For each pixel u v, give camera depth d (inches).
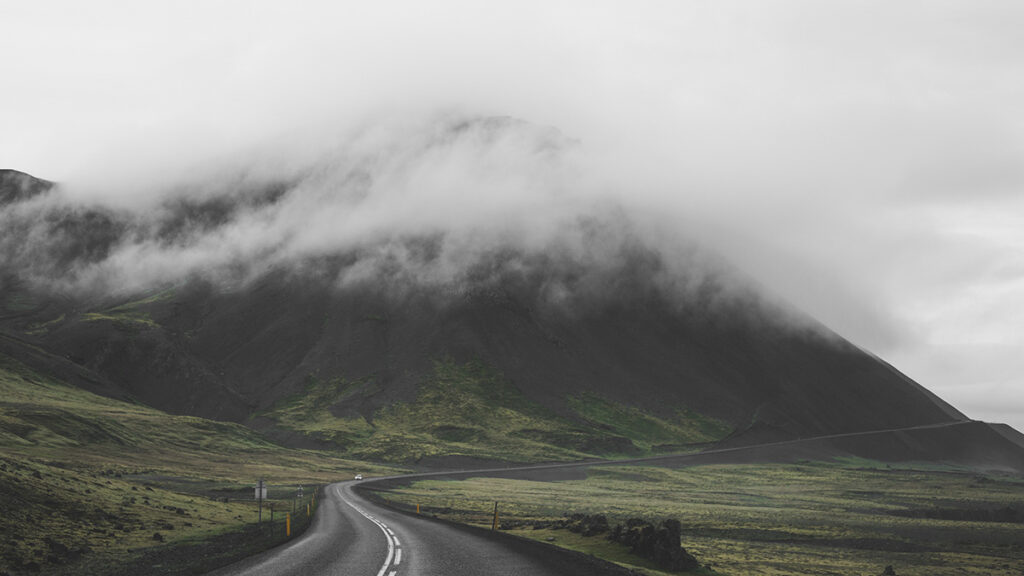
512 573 1146.0
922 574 2741.1
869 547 3740.2
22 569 1248.8
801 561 2886.3
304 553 1405.0
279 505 3587.6
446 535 1849.2
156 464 7308.1
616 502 6245.1
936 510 6643.7
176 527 2137.1
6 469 2198.6
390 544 1584.6
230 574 1119.6
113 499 2464.3
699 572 1587.1
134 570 1251.8
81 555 1454.2
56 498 2087.8
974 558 3417.8
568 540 1915.6
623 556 1644.9
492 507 4611.2
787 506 6815.9
